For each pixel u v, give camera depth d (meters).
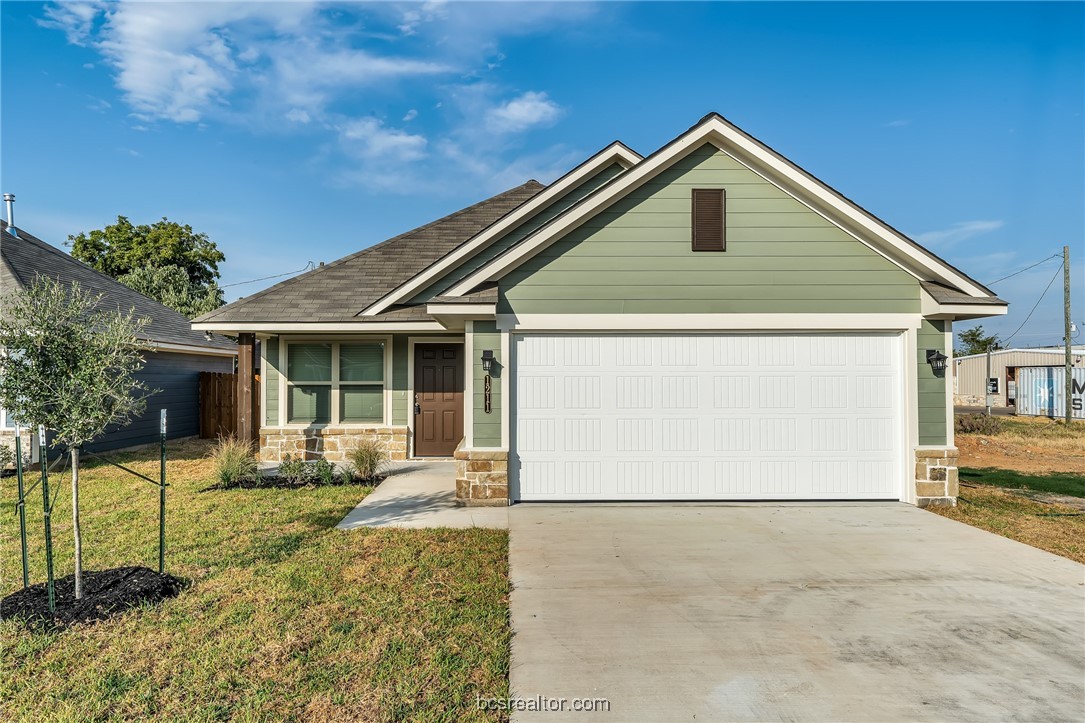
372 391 11.52
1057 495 8.84
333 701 3.09
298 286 11.12
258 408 11.30
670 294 7.70
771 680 3.39
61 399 4.07
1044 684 3.36
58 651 3.61
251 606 4.27
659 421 7.84
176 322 15.73
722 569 5.26
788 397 7.85
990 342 53.62
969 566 5.37
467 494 7.63
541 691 3.25
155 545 5.74
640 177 7.56
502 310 7.68
